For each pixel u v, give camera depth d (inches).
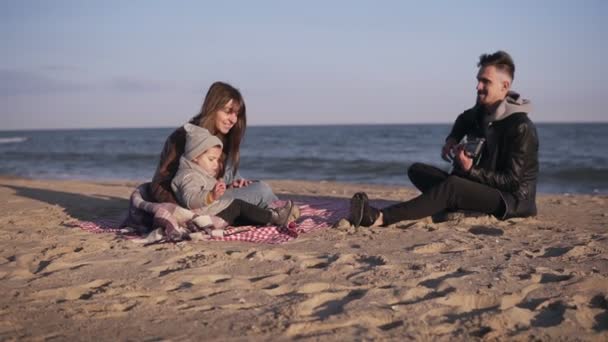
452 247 171.5
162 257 159.0
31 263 158.1
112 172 868.6
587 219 239.9
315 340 100.2
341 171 870.4
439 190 200.2
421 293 125.5
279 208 195.2
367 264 151.9
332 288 130.6
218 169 199.0
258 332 104.2
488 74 198.1
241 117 197.0
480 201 201.2
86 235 192.7
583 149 1461.6
